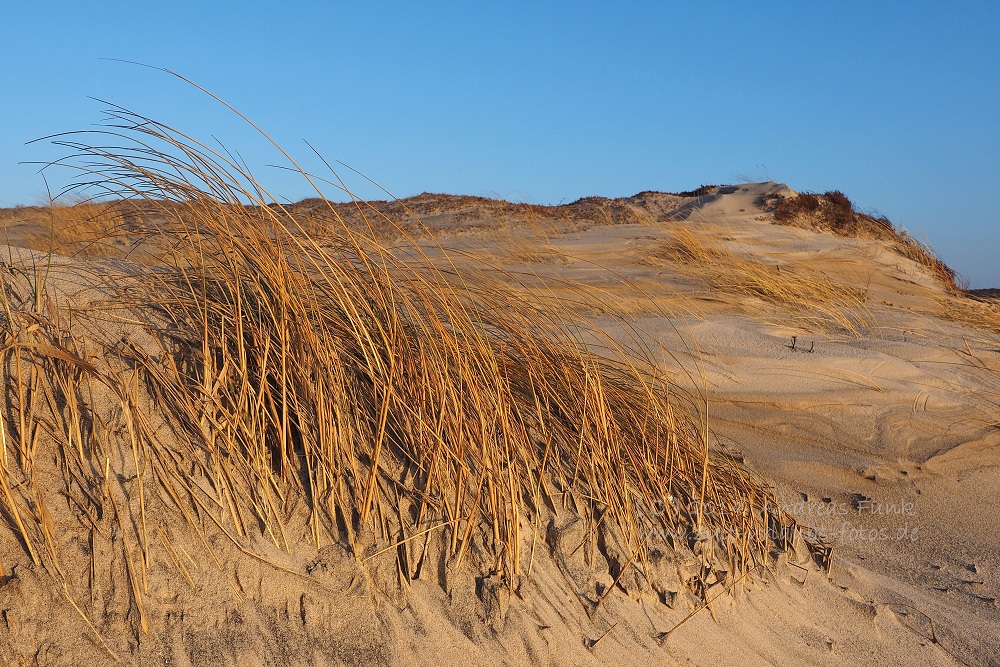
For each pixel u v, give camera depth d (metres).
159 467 2.99
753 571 3.79
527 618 3.06
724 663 3.22
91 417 3.05
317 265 3.75
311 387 3.33
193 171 3.69
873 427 5.59
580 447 3.75
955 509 4.89
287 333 3.46
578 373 4.12
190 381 3.32
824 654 3.43
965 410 5.92
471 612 3.02
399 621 2.89
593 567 3.39
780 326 7.51
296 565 2.92
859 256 12.62
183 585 2.73
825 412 5.67
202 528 2.89
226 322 3.62
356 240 3.82
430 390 3.49
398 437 3.47
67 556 2.69
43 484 2.83
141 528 2.79
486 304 4.38
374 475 3.17
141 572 2.71
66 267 3.86
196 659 2.59
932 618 3.76
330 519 3.11
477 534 3.24
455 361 3.61
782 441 5.36
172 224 3.83
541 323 4.45
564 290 7.16
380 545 3.08
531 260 10.28
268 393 3.29
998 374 6.93
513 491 3.36
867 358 6.49
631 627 3.21
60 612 2.57
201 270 3.68
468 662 2.85
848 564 4.17
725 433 5.29
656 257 10.98
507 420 3.56
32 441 2.91
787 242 13.40
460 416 3.46
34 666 2.46
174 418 3.16
